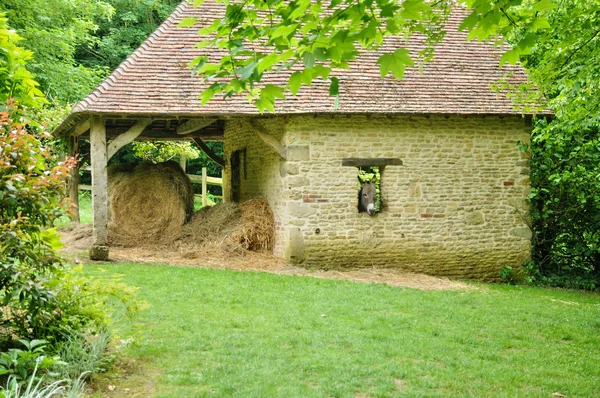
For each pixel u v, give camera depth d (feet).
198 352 19.79
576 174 41.78
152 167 43.73
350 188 38.47
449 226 40.04
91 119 35.27
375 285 33.53
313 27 13.41
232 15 14.08
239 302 27.37
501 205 40.93
